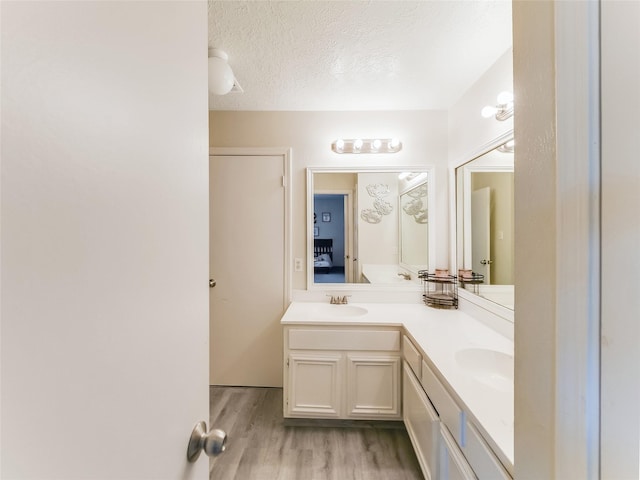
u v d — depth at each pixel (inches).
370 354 70.6
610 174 14.0
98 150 13.3
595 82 14.4
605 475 14.3
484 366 52.5
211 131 89.4
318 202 90.4
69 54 11.9
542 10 17.8
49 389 11.2
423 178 89.4
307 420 74.2
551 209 17.2
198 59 22.9
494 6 48.0
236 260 90.0
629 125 13.3
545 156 17.7
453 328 64.9
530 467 19.4
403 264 90.0
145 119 16.6
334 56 61.9
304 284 90.7
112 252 14.2
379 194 90.1
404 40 56.6
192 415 22.0
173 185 19.5
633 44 13.1
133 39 15.6
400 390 69.9
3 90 9.8
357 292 89.8
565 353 16.0
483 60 63.1
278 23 51.9
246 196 89.5
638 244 13.0
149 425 16.9
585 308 14.9
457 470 38.6
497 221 63.7
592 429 14.8
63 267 11.7
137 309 15.9
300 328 71.8
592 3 14.5
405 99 81.1
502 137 59.8
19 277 10.3
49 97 11.1
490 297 66.1
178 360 20.1
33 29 10.5
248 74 68.9
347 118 88.7
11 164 10.0
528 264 19.5
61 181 11.6
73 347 12.1
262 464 61.1
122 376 14.8
